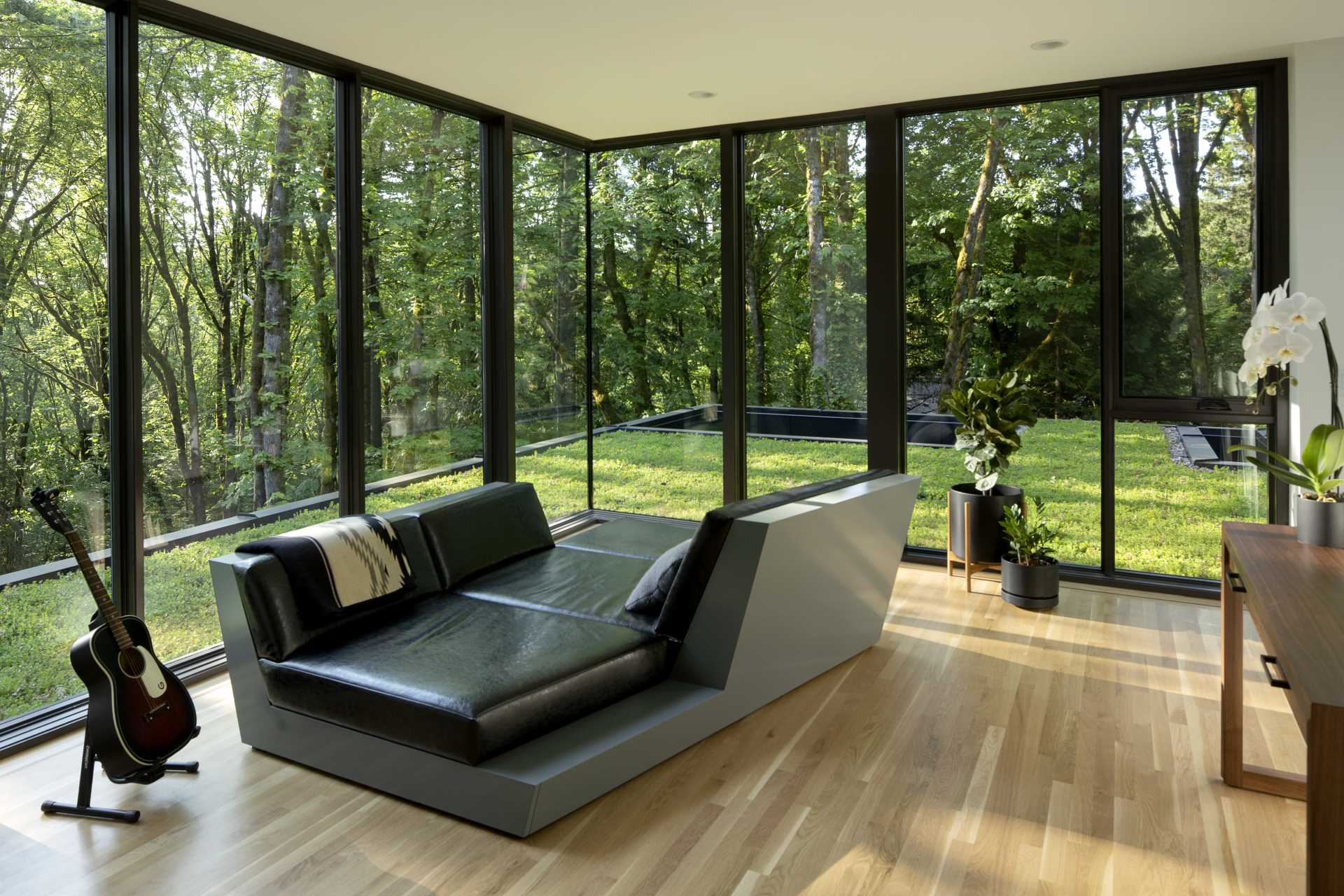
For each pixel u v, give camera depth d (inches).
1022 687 142.4
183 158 145.5
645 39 159.5
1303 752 118.3
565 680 111.9
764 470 232.5
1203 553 187.5
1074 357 196.7
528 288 227.9
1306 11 148.6
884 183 209.0
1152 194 186.4
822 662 147.0
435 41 159.8
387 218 185.9
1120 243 189.6
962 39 160.7
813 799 108.0
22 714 126.3
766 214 227.0
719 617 124.4
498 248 215.5
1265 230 178.1
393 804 107.7
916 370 212.7
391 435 188.9
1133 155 187.2
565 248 241.6
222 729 129.1
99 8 133.2
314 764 116.4
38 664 128.2
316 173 168.9
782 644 135.1
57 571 130.1
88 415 133.2
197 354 148.3
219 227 151.5
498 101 201.8
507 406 218.5
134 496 137.2
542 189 231.3
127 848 98.3
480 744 100.7
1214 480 185.2
